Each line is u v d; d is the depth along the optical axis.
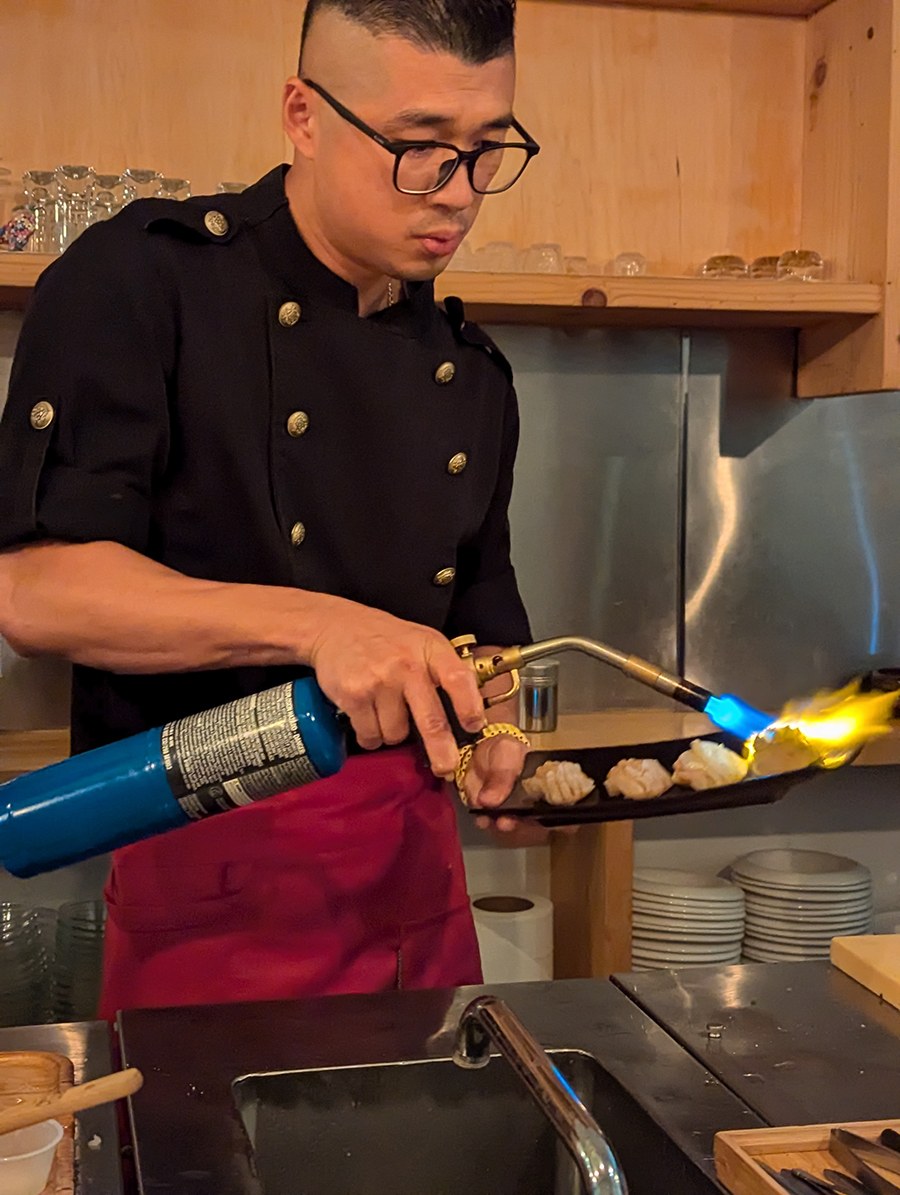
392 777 1.26
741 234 2.29
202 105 2.08
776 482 2.33
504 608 1.51
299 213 1.25
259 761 0.91
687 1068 0.96
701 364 2.28
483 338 1.44
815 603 2.36
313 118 1.17
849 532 2.36
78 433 1.13
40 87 2.03
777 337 2.30
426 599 1.36
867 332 2.10
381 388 1.29
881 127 2.06
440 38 1.08
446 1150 0.95
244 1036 0.98
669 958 2.05
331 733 0.92
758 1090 0.92
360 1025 1.00
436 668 0.95
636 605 2.29
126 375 1.15
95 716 1.26
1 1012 1.86
